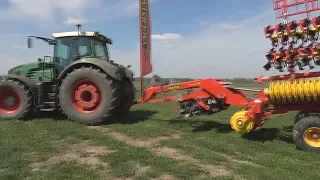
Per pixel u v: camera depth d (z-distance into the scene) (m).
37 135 7.30
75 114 8.66
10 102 9.32
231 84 8.10
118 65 9.88
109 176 4.96
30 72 9.72
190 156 5.91
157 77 8.65
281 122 8.92
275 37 6.83
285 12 6.82
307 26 6.47
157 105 12.95
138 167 5.31
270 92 6.56
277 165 5.44
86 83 8.74
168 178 4.88
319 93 6.13
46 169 5.28
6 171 5.14
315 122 6.08
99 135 7.25
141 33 9.35
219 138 7.17
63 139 7.07
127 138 7.27
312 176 4.90
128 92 10.12
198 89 7.91
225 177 4.84
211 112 7.93
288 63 6.82
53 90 9.37
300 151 6.18
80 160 5.70
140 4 9.39
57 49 9.73
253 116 6.72
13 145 6.41
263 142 6.88
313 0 6.50
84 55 9.63
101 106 8.58
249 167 5.25
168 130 7.93
